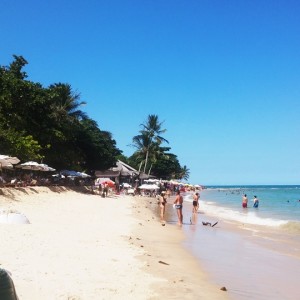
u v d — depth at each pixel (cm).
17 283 712
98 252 1074
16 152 3294
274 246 1511
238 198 7394
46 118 4009
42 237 1209
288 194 9875
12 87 3584
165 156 10450
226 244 1526
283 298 795
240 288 855
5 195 2373
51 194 3164
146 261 1029
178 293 756
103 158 5528
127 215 2503
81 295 681
